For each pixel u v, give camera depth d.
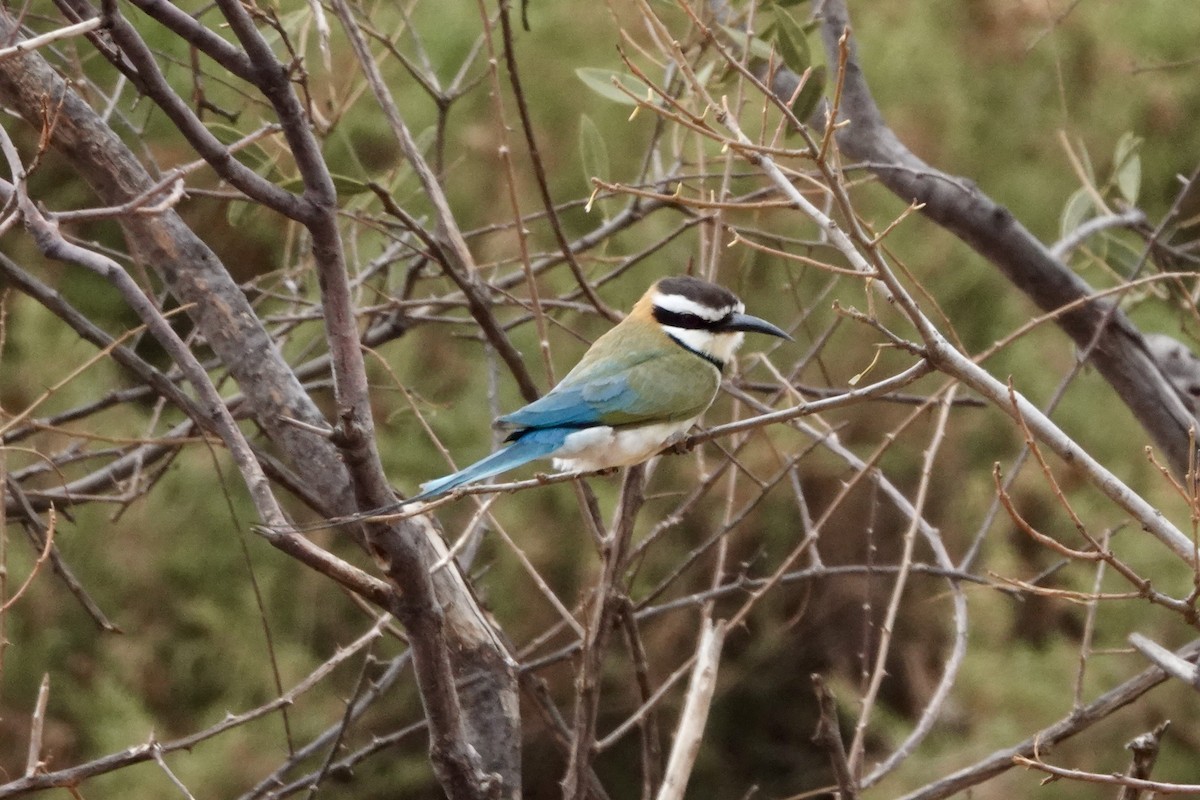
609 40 18.03
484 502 8.02
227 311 7.43
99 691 17.25
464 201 17.61
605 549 7.19
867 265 6.02
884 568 8.62
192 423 10.07
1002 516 17.45
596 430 8.07
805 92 8.70
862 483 18.19
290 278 11.74
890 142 10.73
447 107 9.33
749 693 19.09
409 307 9.55
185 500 17.78
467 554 8.91
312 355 14.98
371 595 5.85
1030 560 17.52
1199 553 5.69
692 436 6.88
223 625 17.67
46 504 9.99
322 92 14.15
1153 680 7.55
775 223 17.45
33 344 16.19
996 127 19.30
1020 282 10.49
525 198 17.38
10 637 17.00
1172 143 19.42
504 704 7.58
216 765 16.97
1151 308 17.00
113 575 17.66
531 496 17.70
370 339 10.31
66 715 17.22
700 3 8.98
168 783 16.70
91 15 6.29
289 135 5.80
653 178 11.17
